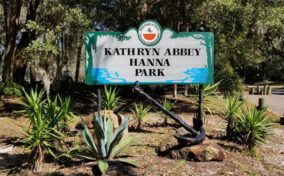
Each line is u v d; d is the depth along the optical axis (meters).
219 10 13.13
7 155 7.19
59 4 14.20
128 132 9.07
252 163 6.66
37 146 6.06
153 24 7.67
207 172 6.00
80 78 29.83
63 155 6.09
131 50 7.69
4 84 18.59
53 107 6.43
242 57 14.08
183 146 6.68
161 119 10.88
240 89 14.39
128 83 7.70
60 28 15.02
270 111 15.20
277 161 6.92
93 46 7.66
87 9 14.49
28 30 18.33
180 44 7.70
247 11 13.16
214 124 10.43
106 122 6.34
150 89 20.38
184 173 5.90
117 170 5.91
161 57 7.70
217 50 13.66
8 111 14.48
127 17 15.14
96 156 6.07
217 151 6.56
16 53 22.02
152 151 7.19
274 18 13.42
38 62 19.62
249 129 7.48
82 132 6.31
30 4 20.20
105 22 15.50
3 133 9.62
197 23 14.17
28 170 6.10
